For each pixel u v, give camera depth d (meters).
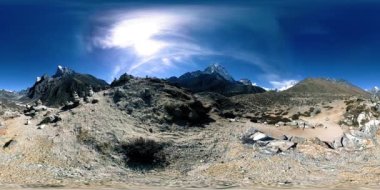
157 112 91.06
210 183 63.69
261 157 74.81
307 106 128.62
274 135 86.38
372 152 78.19
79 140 79.19
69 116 87.19
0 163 67.38
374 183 62.28
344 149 80.31
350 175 67.00
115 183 63.50
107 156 75.75
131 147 77.81
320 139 86.44
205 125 91.81
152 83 102.62
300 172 69.06
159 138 81.44
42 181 62.41
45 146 75.62
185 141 81.62
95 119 86.12
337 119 101.81
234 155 76.25
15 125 83.19
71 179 64.75
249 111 126.62
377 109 100.25
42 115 89.88
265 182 64.00
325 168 70.81
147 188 59.62
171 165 74.56
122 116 89.12
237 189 58.41
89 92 100.31
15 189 55.78
